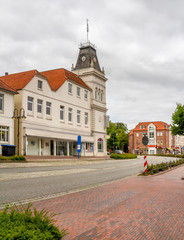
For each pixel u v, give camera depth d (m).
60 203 8.80
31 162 28.08
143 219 6.78
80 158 39.19
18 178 15.88
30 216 4.18
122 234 5.53
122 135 104.12
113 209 7.91
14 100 35.25
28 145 35.66
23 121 34.59
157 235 5.50
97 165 30.45
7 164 23.78
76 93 47.06
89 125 50.59
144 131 110.94
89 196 10.23
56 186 13.08
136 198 9.84
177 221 6.63
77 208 8.02
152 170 20.00
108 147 103.44
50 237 3.53
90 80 51.75
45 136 37.56
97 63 55.56
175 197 10.23
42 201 9.16
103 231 5.71
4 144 30.25
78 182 14.84
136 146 111.75
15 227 3.51
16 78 37.62
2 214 4.10
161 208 8.16
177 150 116.38
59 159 32.78
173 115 52.31
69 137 43.31
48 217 4.33
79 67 54.00
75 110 46.44
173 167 28.59
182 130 51.44
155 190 11.95
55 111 41.22
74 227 5.98
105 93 56.09
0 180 14.67
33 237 3.33
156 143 108.94
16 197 9.93
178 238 5.32
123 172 21.70
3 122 32.06
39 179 15.78
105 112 55.84
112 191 11.53
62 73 45.66
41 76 38.28
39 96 37.72
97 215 7.14
